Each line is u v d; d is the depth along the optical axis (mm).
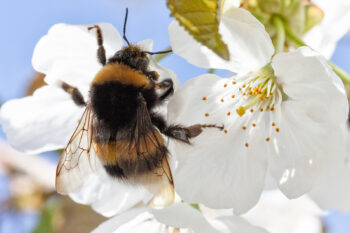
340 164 173
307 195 190
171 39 169
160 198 173
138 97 176
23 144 184
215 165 177
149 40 177
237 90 179
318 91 171
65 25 174
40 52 177
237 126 180
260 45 172
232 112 180
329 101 170
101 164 177
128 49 177
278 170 177
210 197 175
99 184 181
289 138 177
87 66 180
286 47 184
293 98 176
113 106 176
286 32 183
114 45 176
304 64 170
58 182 175
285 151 177
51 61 178
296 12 183
